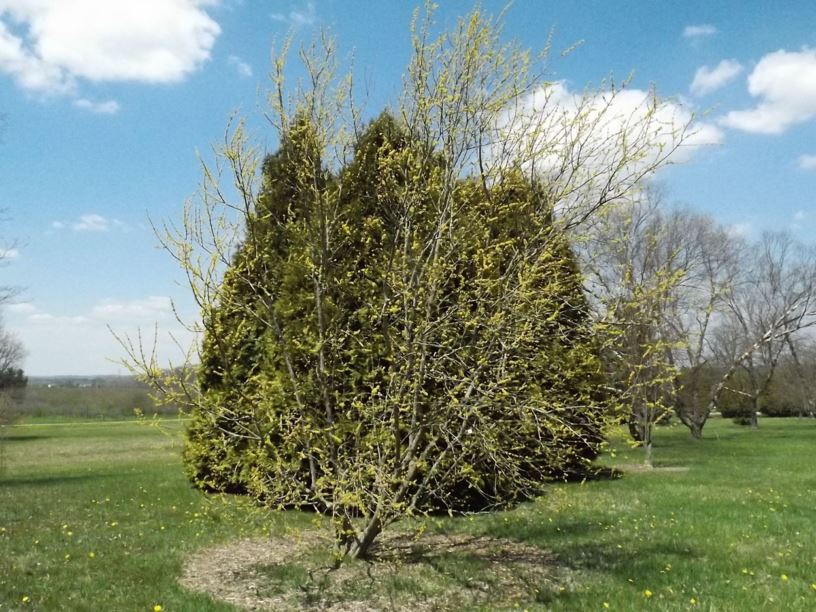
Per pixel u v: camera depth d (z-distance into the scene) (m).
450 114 5.78
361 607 4.96
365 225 6.37
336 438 5.38
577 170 5.77
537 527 7.75
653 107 5.61
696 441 24.67
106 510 8.88
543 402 5.40
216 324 5.95
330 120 6.05
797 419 45.28
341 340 5.98
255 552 6.51
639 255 13.02
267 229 7.01
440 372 5.38
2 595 5.11
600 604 5.00
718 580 5.68
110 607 4.86
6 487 11.85
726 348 33.69
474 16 5.61
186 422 10.00
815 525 7.97
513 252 5.83
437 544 6.90
